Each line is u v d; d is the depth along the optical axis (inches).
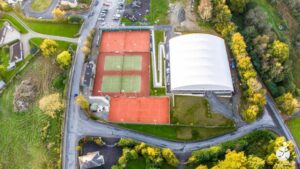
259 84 5895.7
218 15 6983.3
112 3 7603.4
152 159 5236.2
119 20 7278.5
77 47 6806.1
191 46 6422.2
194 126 5757.9
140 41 6943.9
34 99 6122.1
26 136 5703.7
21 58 6614.2
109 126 5762.8
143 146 5349.4
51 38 6953.7
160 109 5959.6
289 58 7377.0
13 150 5575.8
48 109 5890.8
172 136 5674.2
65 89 6131.9
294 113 6190.9
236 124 5846.5
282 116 6122.1
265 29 7145.7
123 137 5639.8
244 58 6230.3
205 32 7042.3
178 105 5969.5
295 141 5871.1
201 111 5905.5
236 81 6363.2
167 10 7431.1
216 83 5994.1
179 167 5364.2
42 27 7135.8
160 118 5851.4
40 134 5689.0
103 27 7140.8
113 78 6392.7
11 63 6555.1
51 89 6220.5
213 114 5885.8
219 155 5487.2
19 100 6072.8
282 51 6476.4
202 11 7047.2
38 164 5388.8
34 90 6220.5
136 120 5836.6
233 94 6161.4
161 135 5679.1
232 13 7578.7
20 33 7042.3
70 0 7401.6
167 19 7273.6
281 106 6077.8
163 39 6934.1
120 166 5196.9
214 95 6097.4
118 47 6850.4
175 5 7514.8
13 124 5856.3
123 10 7455.7
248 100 5974.4
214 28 7111.2
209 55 6318.9
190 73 6077.8
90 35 6830.7
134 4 7534.5
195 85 5969.5
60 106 5910.4
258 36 6742.1
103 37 7027.6
